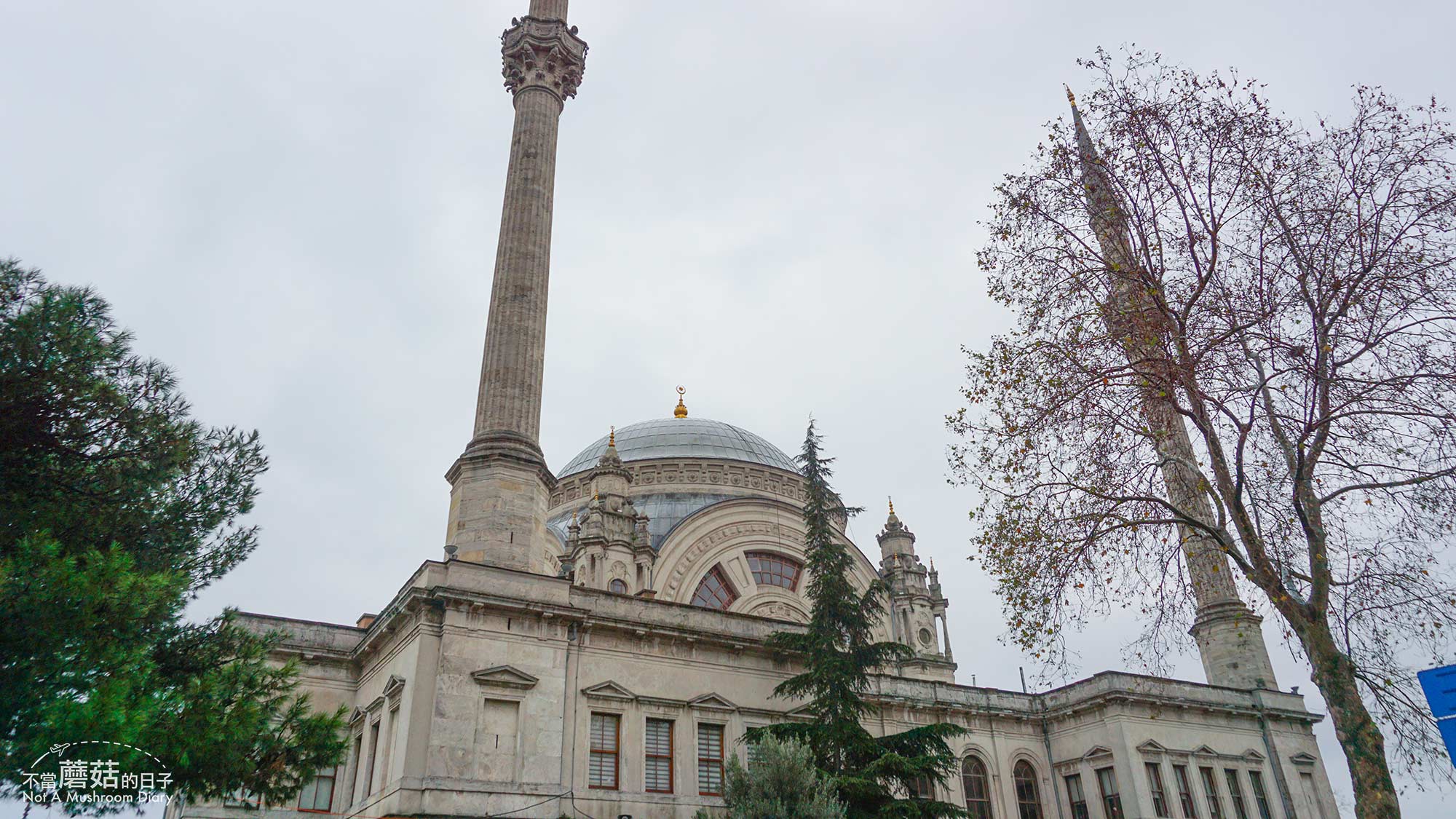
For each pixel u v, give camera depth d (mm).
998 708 41938
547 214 42625
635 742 31562
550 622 31219
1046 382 22828
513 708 29484
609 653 32562
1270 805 43125
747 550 52500
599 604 33188
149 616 18000
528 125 44375
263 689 20203
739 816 26781
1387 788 17719
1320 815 44219
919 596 55969
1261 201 21641
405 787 26641
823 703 31516
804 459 36688
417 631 29141
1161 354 22109
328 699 33438
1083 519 22125
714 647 34750
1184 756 41531
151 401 20078
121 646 16656
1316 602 19625
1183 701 42375
